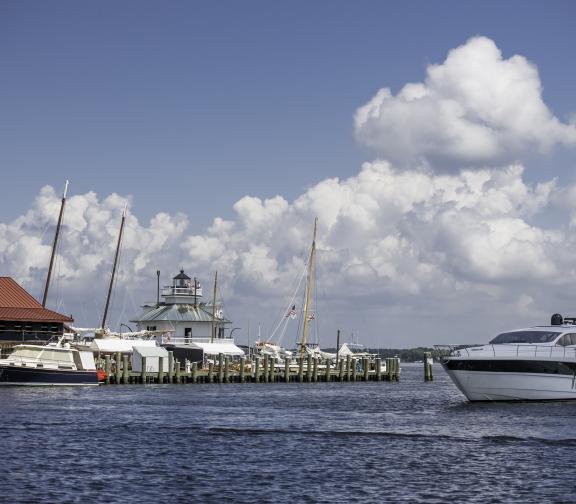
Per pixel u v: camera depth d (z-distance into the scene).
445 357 58.47
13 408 57.12
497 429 45.78
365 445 40.62
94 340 94.75
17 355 76.81
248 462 35.91
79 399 66.31
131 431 45.12
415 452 38.53
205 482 31.86
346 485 31.50
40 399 65.31
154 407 60.12
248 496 29.72
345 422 50.69
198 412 56.69
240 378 97.81
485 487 31.22
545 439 41.91
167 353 93.25
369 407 62.72
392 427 47.66
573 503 29.00
